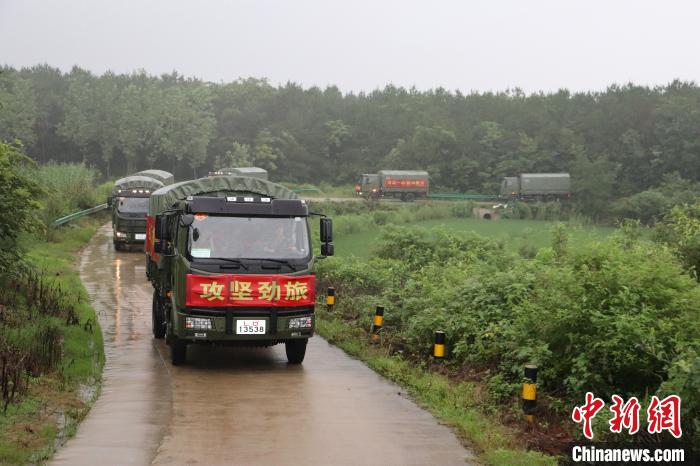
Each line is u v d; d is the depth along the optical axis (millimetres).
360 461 8438
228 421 10000
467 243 30609
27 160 16281
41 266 26484
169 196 15023
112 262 33156
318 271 26406
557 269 13109
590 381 10680
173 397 11383
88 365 13242
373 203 79562
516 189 90062
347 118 136625
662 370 10352
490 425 9906
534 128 119688
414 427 9883
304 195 104500
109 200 39031
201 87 140375
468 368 13109
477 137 118062
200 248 13180
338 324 17969
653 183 100000
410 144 113938
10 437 8727
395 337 15906
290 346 14047
